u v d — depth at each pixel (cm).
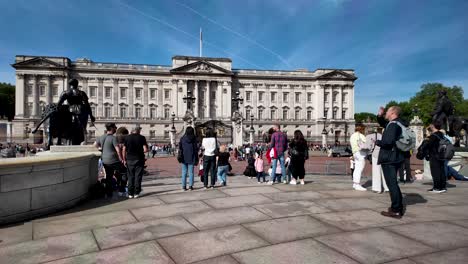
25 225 676
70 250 529
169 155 4966
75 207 843
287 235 598
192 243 557
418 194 998
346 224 668
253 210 784
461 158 1447
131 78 8769
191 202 877
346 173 1983
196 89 8888
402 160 725
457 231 621
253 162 1809
